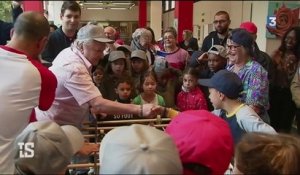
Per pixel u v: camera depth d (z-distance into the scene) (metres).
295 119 3.04
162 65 2.85
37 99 1.45
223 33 3.02
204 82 1.69
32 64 1.42
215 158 0.85
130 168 0.70
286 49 2.89
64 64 1.60
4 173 1.33
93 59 1.64
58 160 0.81
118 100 2.39
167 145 0.75
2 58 1.40
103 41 1.60
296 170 0.86
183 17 8.40
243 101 1.83
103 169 0.76
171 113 1.50
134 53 2.81
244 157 0.87
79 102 1.58
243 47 1.95
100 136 1.54
